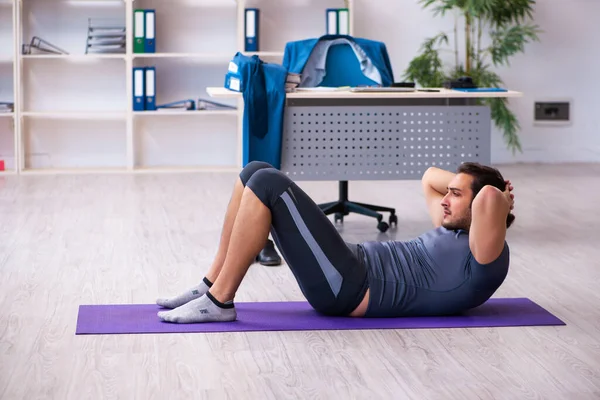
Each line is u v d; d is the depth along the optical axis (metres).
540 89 7.73
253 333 2.92
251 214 2.90
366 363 2.65
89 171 7.19
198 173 7.23
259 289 3.57
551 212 5.42
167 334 2.91
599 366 2.64
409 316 3.09
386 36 7.53
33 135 7.40
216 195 6.07
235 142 7.61
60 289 3.54
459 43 7.58
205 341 2.84
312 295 3.03
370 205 5.08
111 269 3.90
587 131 7.74
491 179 3.01
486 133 4.75
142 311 3.18
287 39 7.45
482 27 7.57
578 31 7.68
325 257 2.93
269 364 2.64
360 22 7.50
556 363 2.67
